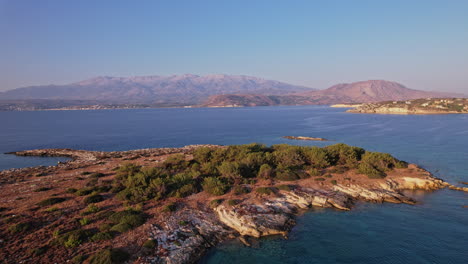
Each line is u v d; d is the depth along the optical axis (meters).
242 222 34.00
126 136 141.12
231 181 47.81
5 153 94.44
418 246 29.89
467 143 95.00
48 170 63.53
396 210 39.47
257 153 59.78
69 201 38.34
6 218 31.39
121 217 32.62
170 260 26.53
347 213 38.56
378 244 30.42
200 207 37.91
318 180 48.78
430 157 75.06
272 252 29.25
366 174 51.41
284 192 43.62
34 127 194.38
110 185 45.22
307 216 37.72
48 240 27.69
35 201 38.56
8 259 24.31
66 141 124.31
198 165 57.03
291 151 60.19
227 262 27.61
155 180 42.34
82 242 27.59
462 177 55.59
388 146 94.75
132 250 27.05
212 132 154.75
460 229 33.53
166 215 34.56
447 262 26.95
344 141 110.19
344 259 27.72
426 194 45.56
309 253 28.94
